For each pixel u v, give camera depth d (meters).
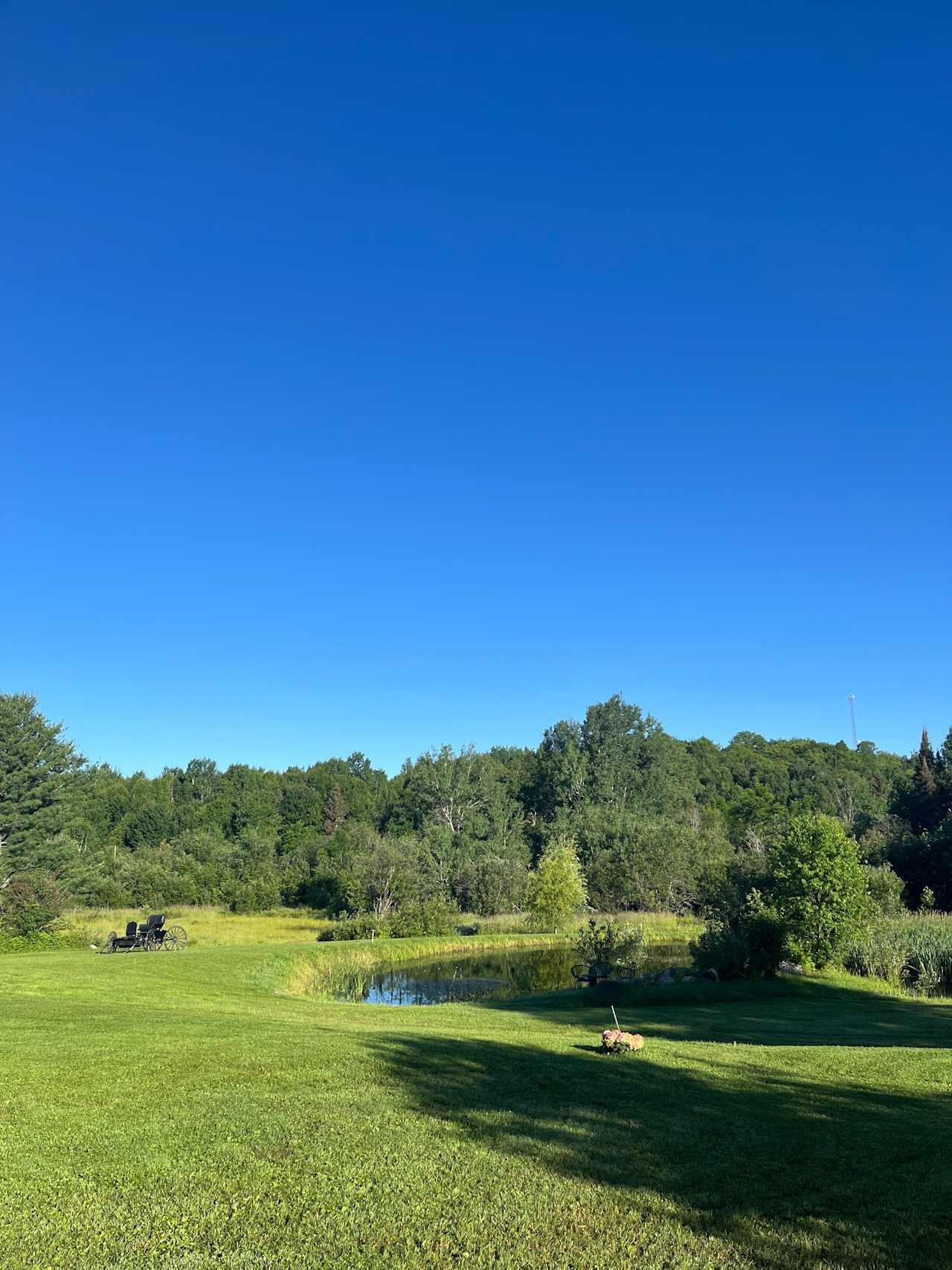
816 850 25.72
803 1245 5.45
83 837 70.94
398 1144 7.08
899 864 48.28
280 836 89.31
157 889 50.12
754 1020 17.47
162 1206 5.81
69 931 33.94
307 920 46.34
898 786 79.94
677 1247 5.38
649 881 52.34
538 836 77.88
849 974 24.62
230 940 35.53
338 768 123.94
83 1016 13.16
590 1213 5.82
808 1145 7.38
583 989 22.58
